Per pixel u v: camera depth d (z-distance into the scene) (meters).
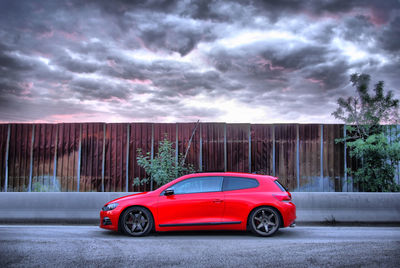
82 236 7.93
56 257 5.91
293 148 14.37
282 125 14.46
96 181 14.33
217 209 7.91
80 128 14.57
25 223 10.22
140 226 7.99
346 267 5.38
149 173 14.14
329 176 14.22
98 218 10.30
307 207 10.41
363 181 13.91
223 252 6.34
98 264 5.48
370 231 8.87
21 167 14.43
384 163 13.54
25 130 14.56
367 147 13.02
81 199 10.45
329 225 10.20
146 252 6.32
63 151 14.48
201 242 7.28
